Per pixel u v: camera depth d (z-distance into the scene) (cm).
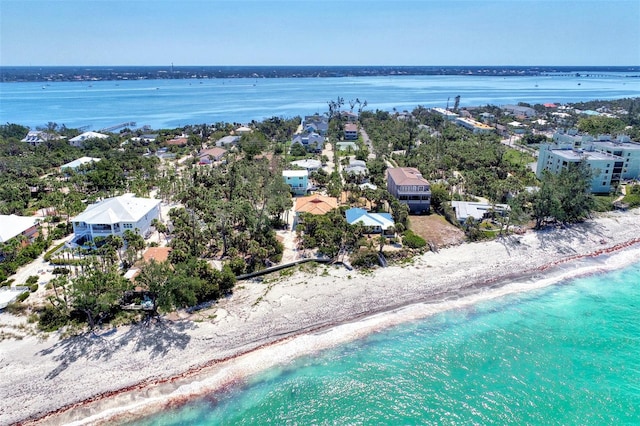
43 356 4756
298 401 4384
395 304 5944
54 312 5362
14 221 7600
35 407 4147
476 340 5306
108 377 4516
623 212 9206
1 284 6053
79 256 6950
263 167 12019
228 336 5178
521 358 5019
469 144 14462
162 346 4962
